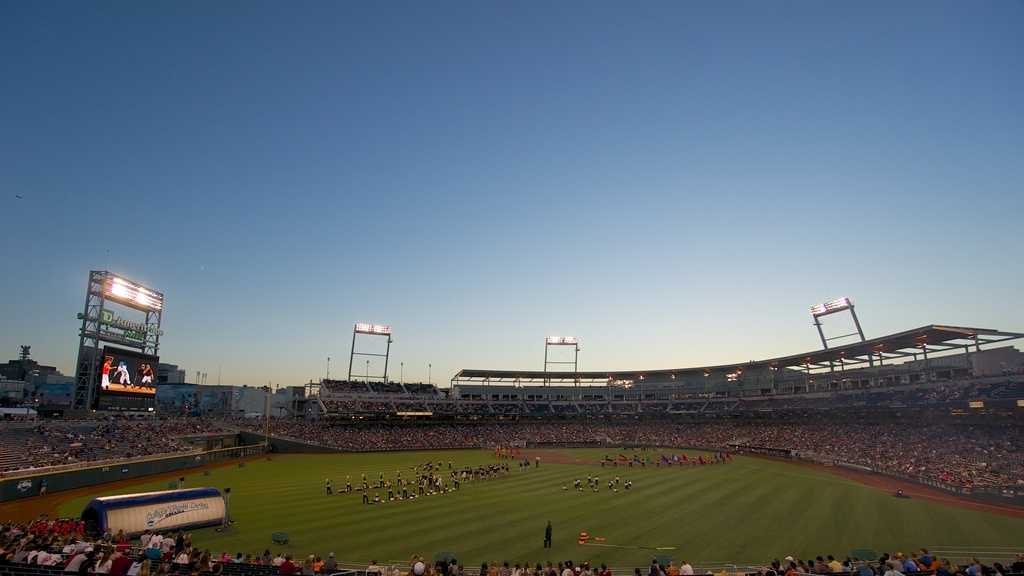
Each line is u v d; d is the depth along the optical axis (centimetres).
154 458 7162
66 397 13175
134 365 9162
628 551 3412
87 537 3009
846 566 2603
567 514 4519
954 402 8062
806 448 9275
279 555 3064
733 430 11731
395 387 15412
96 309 8838
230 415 15400
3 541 2661
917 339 8700
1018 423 7169
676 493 5647
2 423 7075
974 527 4019
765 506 4891
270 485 6144
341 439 11262
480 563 3152
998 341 8188
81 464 6222
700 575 2427
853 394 10144
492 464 8300
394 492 5544
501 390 16088
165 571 2070
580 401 15312
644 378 15525
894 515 4456
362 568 2827
